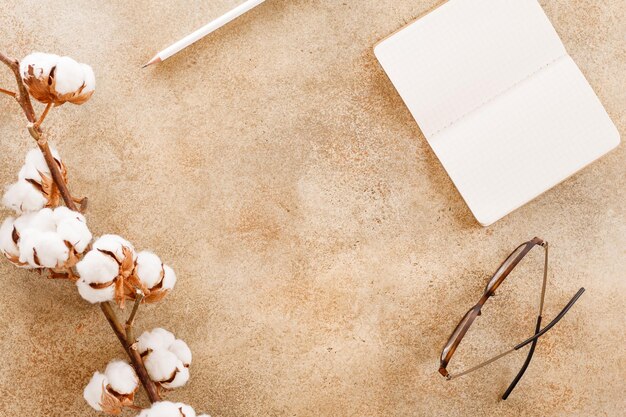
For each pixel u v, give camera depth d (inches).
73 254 25.0
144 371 30.2
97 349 39.8
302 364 40.8
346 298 41.1
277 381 40.7
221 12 40.0
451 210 41.4
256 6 40.2
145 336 30.8
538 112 39.6
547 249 40.2
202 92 40.1
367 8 40.7
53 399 39.5
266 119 40.5
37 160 27.8
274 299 40.7
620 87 41.7
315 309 40.9
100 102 39.4
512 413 42.0
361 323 41.1
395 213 41.2
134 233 39.7
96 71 39.4
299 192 40.8
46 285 39.4
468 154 39.6
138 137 39.8
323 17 40.5
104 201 39.6
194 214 40.2
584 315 42.1
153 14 39.6
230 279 40.4
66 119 39.3
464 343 41.8
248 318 40.5
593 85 41.6
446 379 41.5
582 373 42.2
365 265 41.1
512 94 39.7
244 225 40.5
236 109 40.3
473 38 39.4
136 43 39.6
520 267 41.9
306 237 40.8
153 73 39.7
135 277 26.7
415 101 39.5
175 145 40.0
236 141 40.4
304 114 40.7
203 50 40.0
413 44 39.4
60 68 24.4
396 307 41.4
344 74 40.8
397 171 41.1
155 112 39.8
